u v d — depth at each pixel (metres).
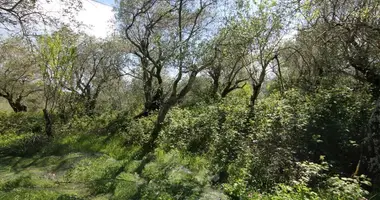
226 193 7.69
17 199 6.80
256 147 9.39
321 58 15.75
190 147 11.83
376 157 7.34
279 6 13.93
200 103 17.69
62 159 11.31
